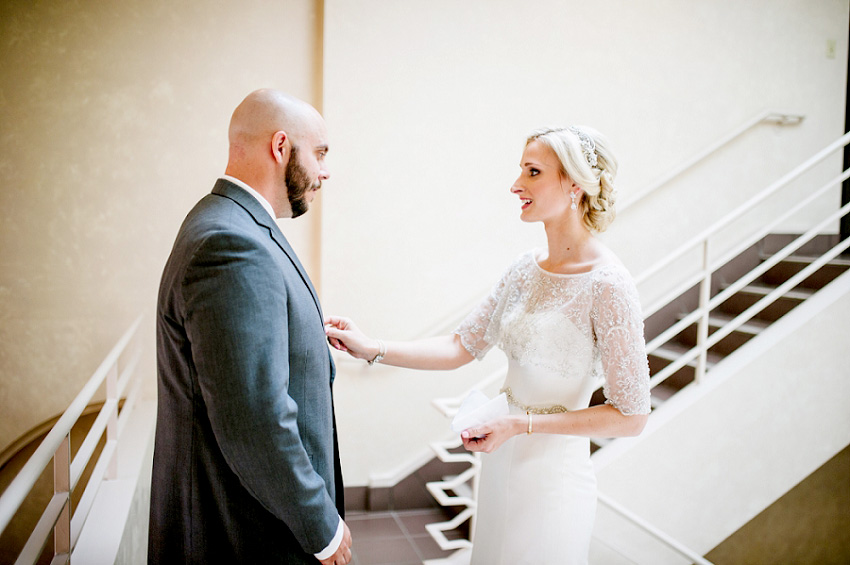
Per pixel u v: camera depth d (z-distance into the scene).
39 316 3.26
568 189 1.53
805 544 4.22
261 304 1.14
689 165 3.82
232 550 1.25
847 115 4.17
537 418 1.44
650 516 2.66
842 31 4.09
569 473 1.58
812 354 2.90
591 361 1.54
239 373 1.11
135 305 3.35
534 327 1.56
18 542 3.28
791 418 2.88
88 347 3.31
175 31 3.30
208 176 3.38
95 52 3.22
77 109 3.22
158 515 1.26
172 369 1.25
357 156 3.37
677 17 3.81
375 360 1.78
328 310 3.38
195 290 1.13
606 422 1.44
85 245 3.28
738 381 2.79
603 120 3.72
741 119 3.95
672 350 3.70
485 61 3.51
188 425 1.25
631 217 3.83
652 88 3.79
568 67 3.64
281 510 1.16
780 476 2.87
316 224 3.47
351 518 3.39
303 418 1.29
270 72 3.39
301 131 1.34
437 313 3.51
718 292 3.99
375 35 3.35
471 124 3.51
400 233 3.44
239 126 1.33
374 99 3.37
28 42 3.15
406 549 3.04
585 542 1.61
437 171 3.47
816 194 3.15
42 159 3.21
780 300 3.42
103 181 3.28
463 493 3.33
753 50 3.95
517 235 3.60
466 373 3.58
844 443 2.95
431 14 3.42
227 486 1.25
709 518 2.77
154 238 3.35
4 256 3.21
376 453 3.48
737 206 4.00
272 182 1.34
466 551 2.84
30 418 3.28
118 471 2.29
